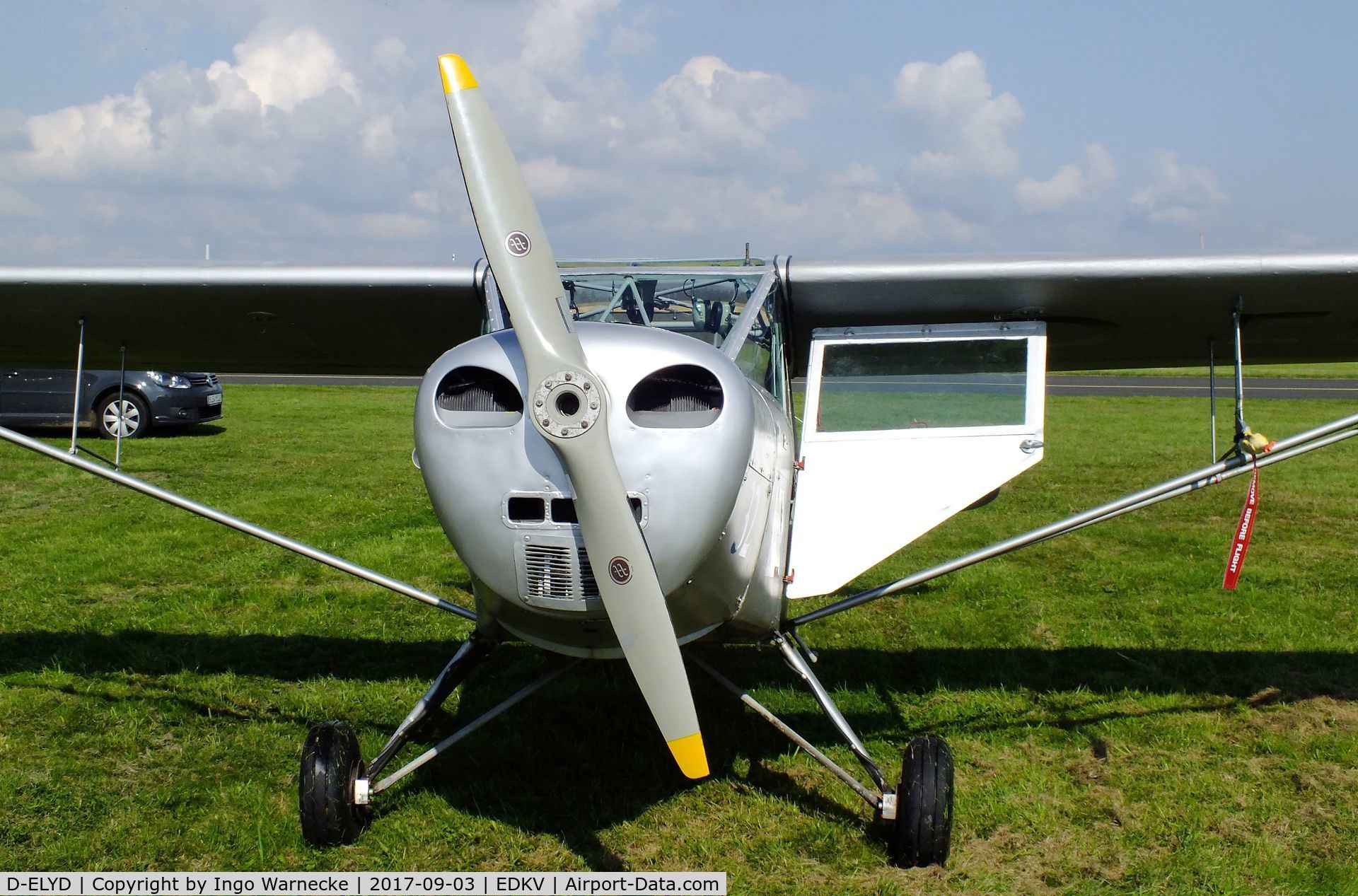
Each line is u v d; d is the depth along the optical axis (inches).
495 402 111.9
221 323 187.0
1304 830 130.2
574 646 122.6
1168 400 753.0
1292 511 343.6
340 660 198.4
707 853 126.0
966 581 253.9
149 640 207.6
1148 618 221.9
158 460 448.8
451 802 139.2
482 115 108.5
